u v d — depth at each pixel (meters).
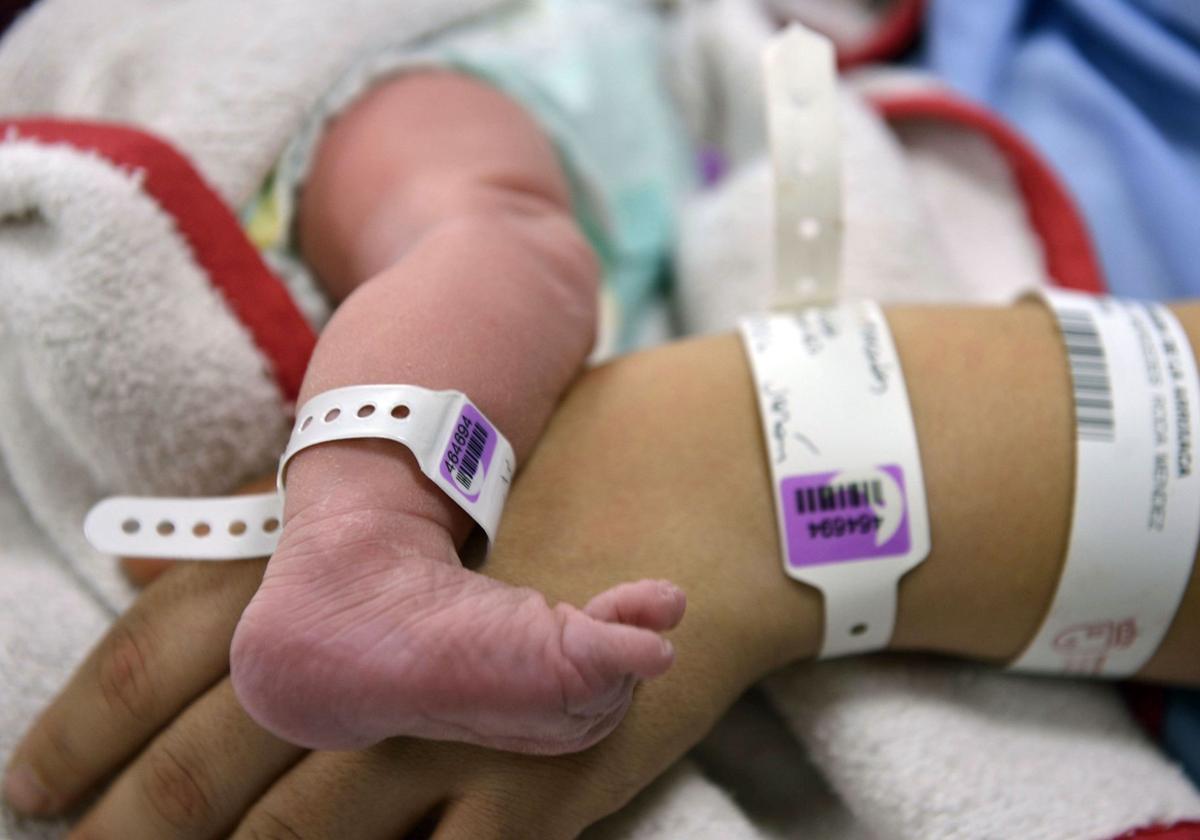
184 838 0.51
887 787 0.57
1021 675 0.63
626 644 0.40
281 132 0.76
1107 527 0.53
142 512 0.52
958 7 1.04
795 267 0.62
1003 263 0.90
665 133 1.04
